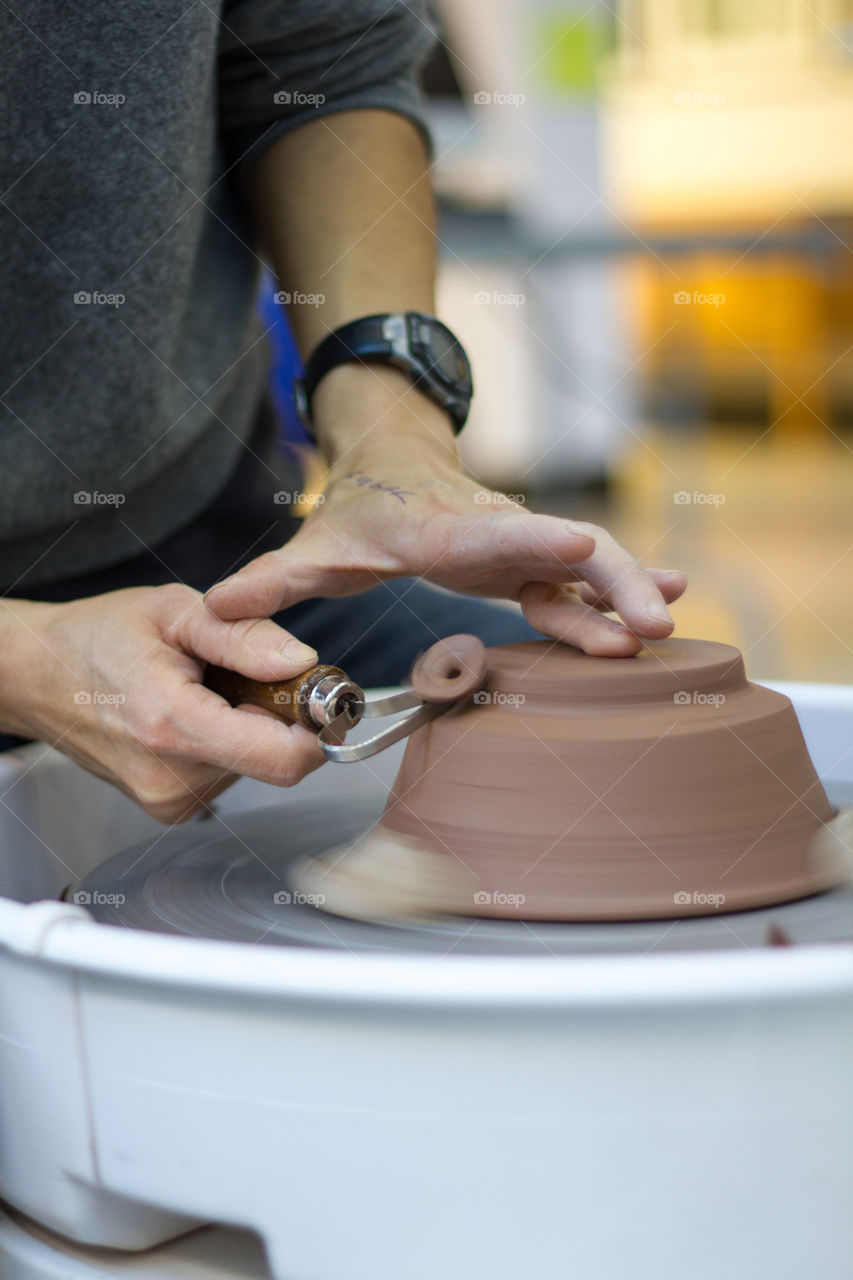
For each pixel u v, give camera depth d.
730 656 0.58
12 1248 0.50
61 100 0.70
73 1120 0.46
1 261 0.74
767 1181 0.40
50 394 0.78
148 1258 0.48
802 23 4.61
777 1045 0.39
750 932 0.49
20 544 0.85
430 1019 0.39
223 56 0.84
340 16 0.83
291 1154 0.41
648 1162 0.39
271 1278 0.46
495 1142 0.39
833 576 3.08
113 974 0.42
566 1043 0.38
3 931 0.45
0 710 0.67
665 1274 0.40
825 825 0.56
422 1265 0.41
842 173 4.73
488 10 3.21
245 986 0.39
